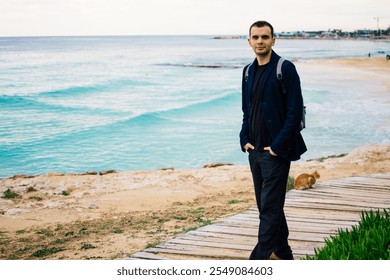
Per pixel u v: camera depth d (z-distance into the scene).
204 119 28.64
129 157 20.05
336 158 15.74
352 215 5.79
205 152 20.41
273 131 3.56
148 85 48.50
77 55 106.12
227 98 36.88
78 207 10.78
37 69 66.06
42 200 11.81
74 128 26.59
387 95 37.91
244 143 3.81
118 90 44.56
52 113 32.09
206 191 12.12
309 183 7.45
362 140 21.14
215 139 22.89
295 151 3.60
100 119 29.41
